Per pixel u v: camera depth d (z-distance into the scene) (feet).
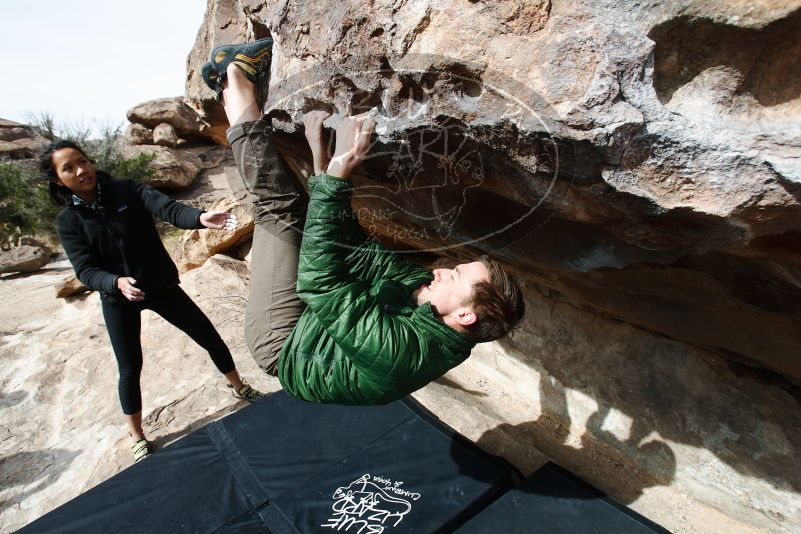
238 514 6.17
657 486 6.29
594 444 7.02
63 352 11.84
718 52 2.77
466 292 3.92
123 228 6.15
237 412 7.84
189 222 6.00
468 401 8.15
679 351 6.14
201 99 6.60
